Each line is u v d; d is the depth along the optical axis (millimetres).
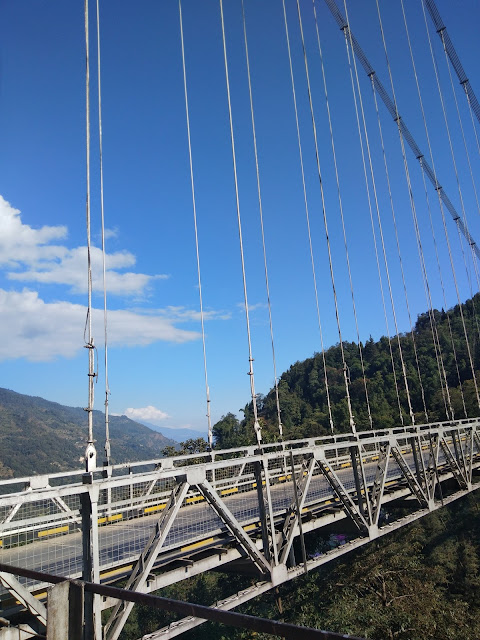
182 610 2150
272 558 7926
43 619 5402
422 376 51312
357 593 17469
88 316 6320
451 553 22125
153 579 6527
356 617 15562
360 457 10906
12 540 7098
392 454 12617
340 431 41656
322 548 19375
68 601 2652
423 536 23938
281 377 68750
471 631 15859
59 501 7750
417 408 47594
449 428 16062
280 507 10305
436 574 19625
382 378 55344
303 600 17688
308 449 9125
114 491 8906
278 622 1907
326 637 1781
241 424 52938
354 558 18953
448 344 54219
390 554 19656
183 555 7188
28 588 5641
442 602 17359
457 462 16531
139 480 5957
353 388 55594
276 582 7777
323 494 11883
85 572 5406
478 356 49188
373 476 16125
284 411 54469
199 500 11297
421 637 15047
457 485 17719
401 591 17703
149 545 6129
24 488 7434
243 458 7680
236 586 20359
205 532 7824
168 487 10141
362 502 10703
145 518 9391
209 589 21250
